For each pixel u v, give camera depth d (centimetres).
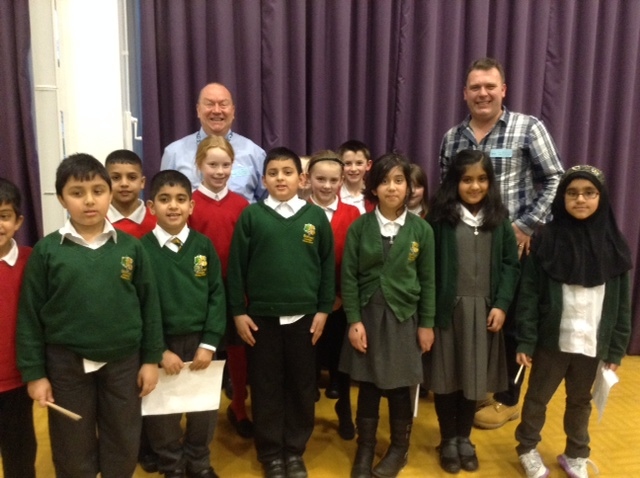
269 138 273
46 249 143
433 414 236
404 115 287
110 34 253
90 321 142
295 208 177
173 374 164
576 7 289
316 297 179
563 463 190
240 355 207
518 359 181
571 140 302
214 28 261
